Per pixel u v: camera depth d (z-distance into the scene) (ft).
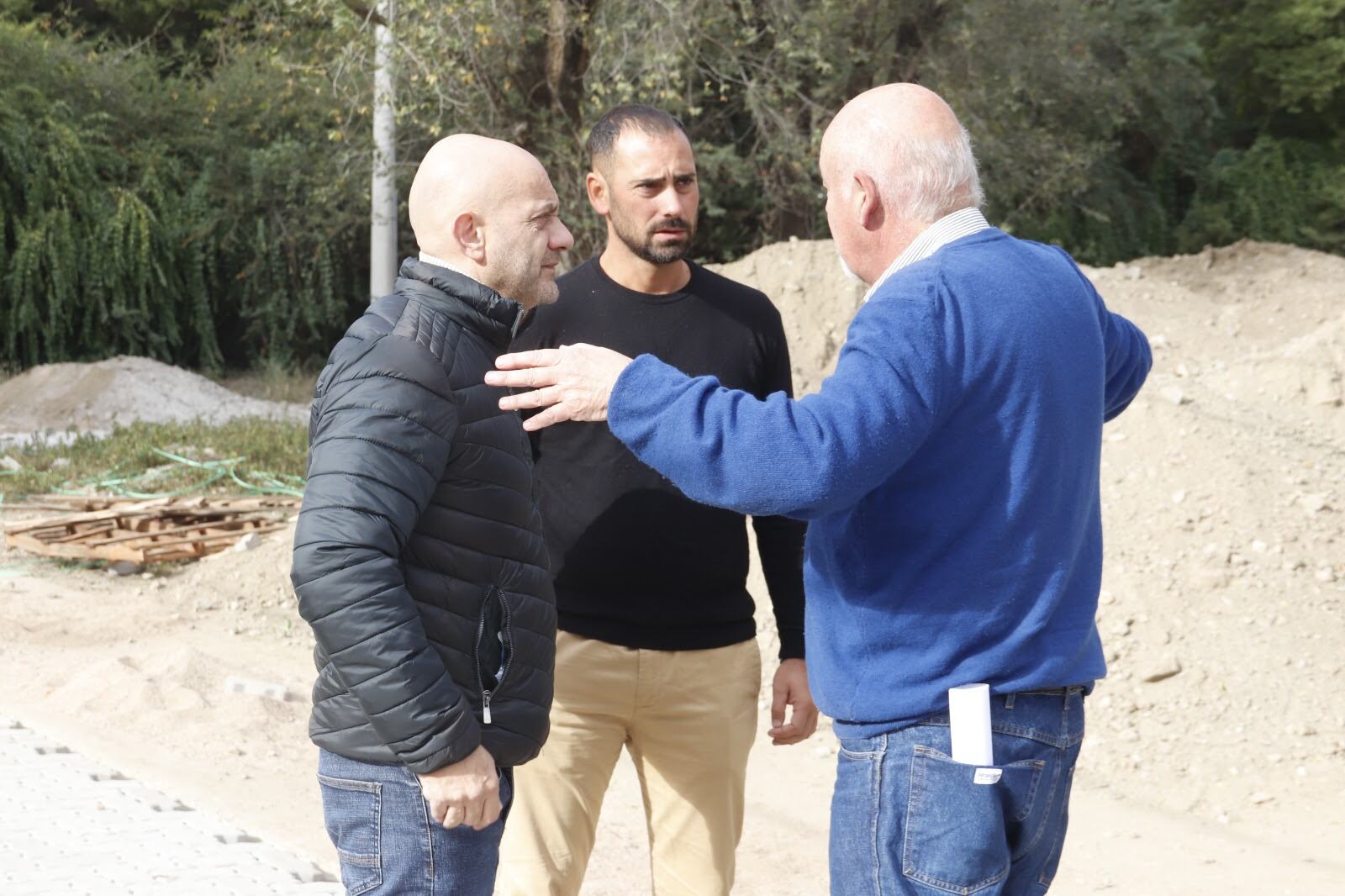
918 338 7.22
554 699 10.66
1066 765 7.88
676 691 10.69
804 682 11.14
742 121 59.06
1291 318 45.37
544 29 42.70
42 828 13.71
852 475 7.06
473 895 7.98
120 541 30.81
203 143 69.21
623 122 10.53
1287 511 24.12
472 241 8.23
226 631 26.11
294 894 12.17
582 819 10.78
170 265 67.21
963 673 7.48
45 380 58.18
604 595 10.62
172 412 56.65
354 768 7.73
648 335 10.77
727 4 46.65
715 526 10.64
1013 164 58.59
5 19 74.02
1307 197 83.66
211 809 16.05
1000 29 55.88
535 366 7.80
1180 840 16.46
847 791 7.91
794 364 39.37
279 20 50.70
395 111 43.21
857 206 7.93
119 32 83.82
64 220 62.85
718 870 10.96
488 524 7.99
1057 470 7.52
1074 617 7.75
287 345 71.00
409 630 7.37
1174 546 23.32
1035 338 7.47
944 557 7.48
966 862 7.50
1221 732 19.25
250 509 33.76
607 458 10.55
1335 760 18.37
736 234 65.46
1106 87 62.64
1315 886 14.96
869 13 53.62
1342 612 21.56
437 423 7.64
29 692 21.06
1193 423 26.68
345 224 68.18
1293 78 84.64
